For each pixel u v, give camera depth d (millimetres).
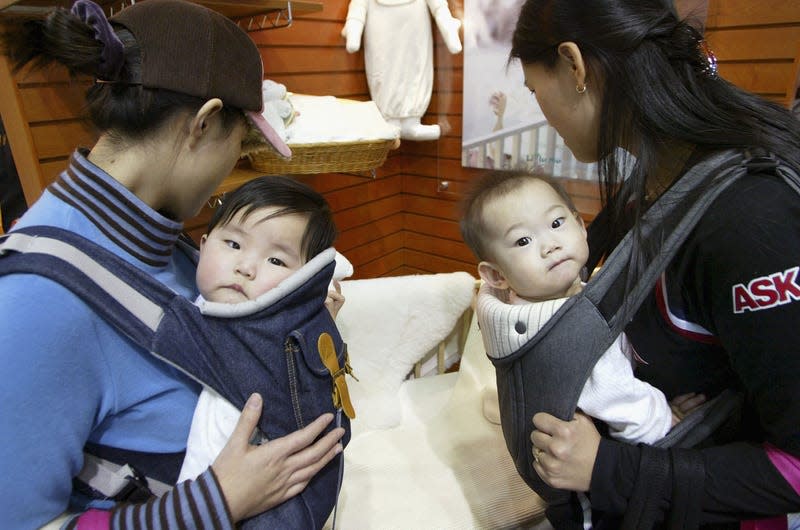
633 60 614
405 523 1006
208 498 540
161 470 619
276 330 644
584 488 657
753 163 580
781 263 528
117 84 547
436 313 1406
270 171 1334
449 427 1290
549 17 668
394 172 2299
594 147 738
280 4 1256
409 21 1799
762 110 627
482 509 1041
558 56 678
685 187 608
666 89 612
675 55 621
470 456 1188
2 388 460
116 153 583
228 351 617
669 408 710
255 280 670
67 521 526
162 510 529
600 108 677
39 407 481
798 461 556
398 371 1409
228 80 589
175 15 555
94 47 521
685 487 604
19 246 519
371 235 2281
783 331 530
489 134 1930
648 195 666
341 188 2074
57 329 493
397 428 1301
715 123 606
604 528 722
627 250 651
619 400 684
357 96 1983
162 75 541
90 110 574
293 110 1296
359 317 1344
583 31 633
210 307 621
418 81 1872
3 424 463
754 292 541
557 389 688
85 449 585
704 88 634
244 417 595
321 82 1825
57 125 1143
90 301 521
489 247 801
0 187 1133
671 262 635
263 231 678
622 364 700
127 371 569
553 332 681
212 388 601
